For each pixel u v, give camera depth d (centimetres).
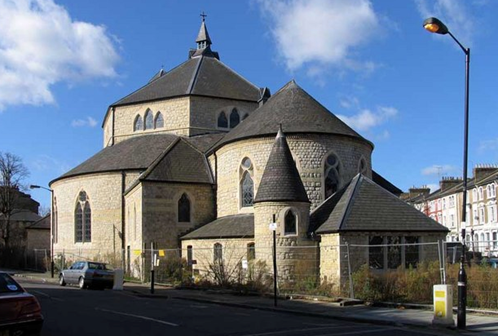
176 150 4231
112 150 4762
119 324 1609
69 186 4638
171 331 1470
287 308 2050
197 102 4744
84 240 4475
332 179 3391
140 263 3791
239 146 3616
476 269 2070
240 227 3353
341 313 1894
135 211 3988
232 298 2486
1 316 1197
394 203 2927
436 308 1594
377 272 2681
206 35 5669
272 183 3009
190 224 3916
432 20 1592
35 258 5753
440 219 7931
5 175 7281
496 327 1569
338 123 3566
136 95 5072
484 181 6556
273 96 4041
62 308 2061
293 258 2925
